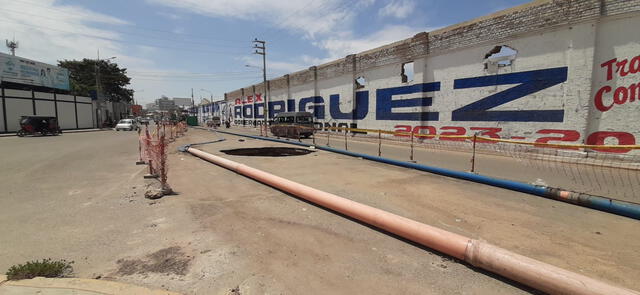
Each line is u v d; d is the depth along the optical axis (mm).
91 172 7871
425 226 3383
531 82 11273
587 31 9664
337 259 3074
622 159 8898
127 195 5543
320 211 4625
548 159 10008
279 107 32812
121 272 2770
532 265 2506
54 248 3275
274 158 10539
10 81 28766
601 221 4207
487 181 6387
